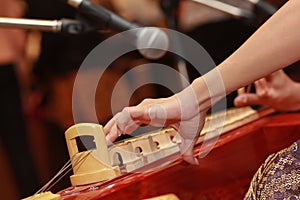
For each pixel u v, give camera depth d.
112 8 3.22
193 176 2.65
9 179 4.09
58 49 3.47
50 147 4.09
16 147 3.97
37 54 3.59
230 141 2.67
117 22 2.72
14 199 4.10
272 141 2.78
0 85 3.82
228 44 3.35
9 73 3.81
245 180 2.77
